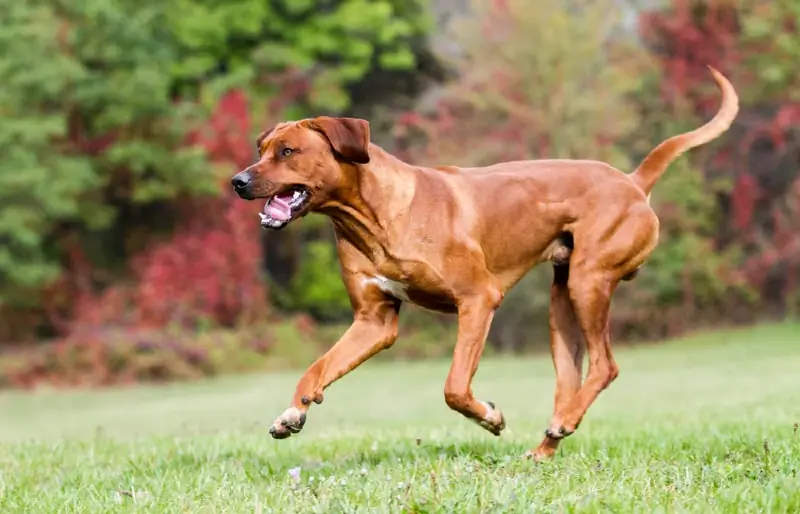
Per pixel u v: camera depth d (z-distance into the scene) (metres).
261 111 26.78
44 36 22.55
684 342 24.25
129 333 21.95
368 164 5.19
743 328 26.16
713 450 5.44
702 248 25.97
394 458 5.48
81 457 6.55
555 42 24.42
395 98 29.50
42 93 22.98
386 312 5.37
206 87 26.17
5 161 21.77
